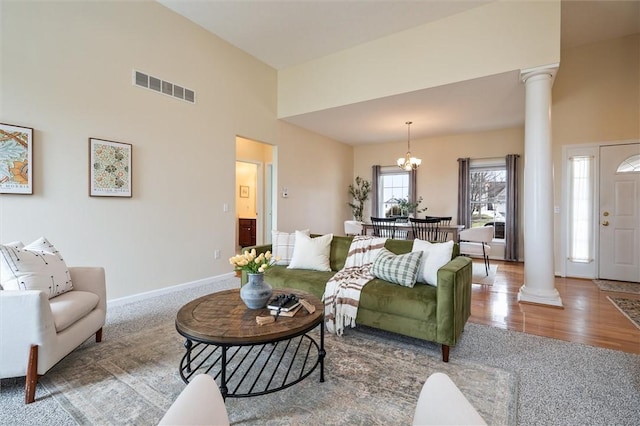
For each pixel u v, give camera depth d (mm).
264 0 3525
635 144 4273
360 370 2002
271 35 4277
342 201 7484
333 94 4805
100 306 2377
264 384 1832
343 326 2527
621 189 4383
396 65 4203
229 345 1533
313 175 6465
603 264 4516
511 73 3504
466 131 6320
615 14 3830
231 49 4527
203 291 3805
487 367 2047
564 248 4711
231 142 4547
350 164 7789
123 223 3307
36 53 2682
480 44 3609
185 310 1910
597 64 4449
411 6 3611
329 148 6984
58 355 1808
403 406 1636
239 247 7418
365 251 3084
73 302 2053
